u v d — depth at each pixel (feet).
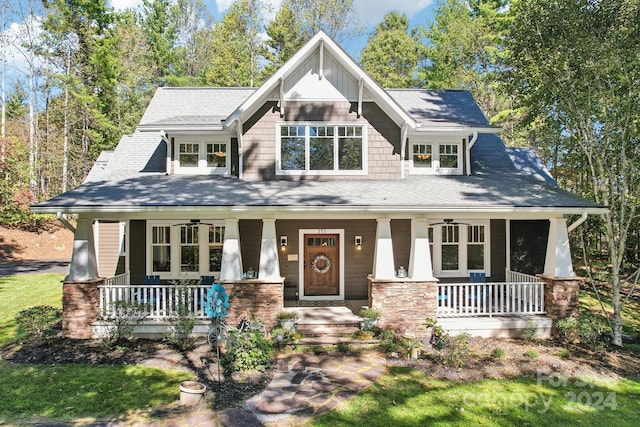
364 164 45.52
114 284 41.55
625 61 35.12
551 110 42.93
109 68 106.11
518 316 38.17
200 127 44.42
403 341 34.17
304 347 33.68
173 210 33.86
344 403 24.54
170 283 45.85
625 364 31.86
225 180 44.68
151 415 23.04
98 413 23.25
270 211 34.60
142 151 52.95
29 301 50.03
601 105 38.22
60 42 101.65
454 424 22.56
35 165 101.55
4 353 32.22
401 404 24.58
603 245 67.05
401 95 55.52
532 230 47.93
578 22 35.83
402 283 36.58
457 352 30.45
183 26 149.07
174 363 30.55
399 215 37.32
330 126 45.34
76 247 35.99
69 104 104.58
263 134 45.03
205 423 22.16
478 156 52.70
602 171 38.58
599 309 49.37
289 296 46.09
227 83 122.42
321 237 46.78
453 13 106.32
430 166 48.37
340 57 43.83
